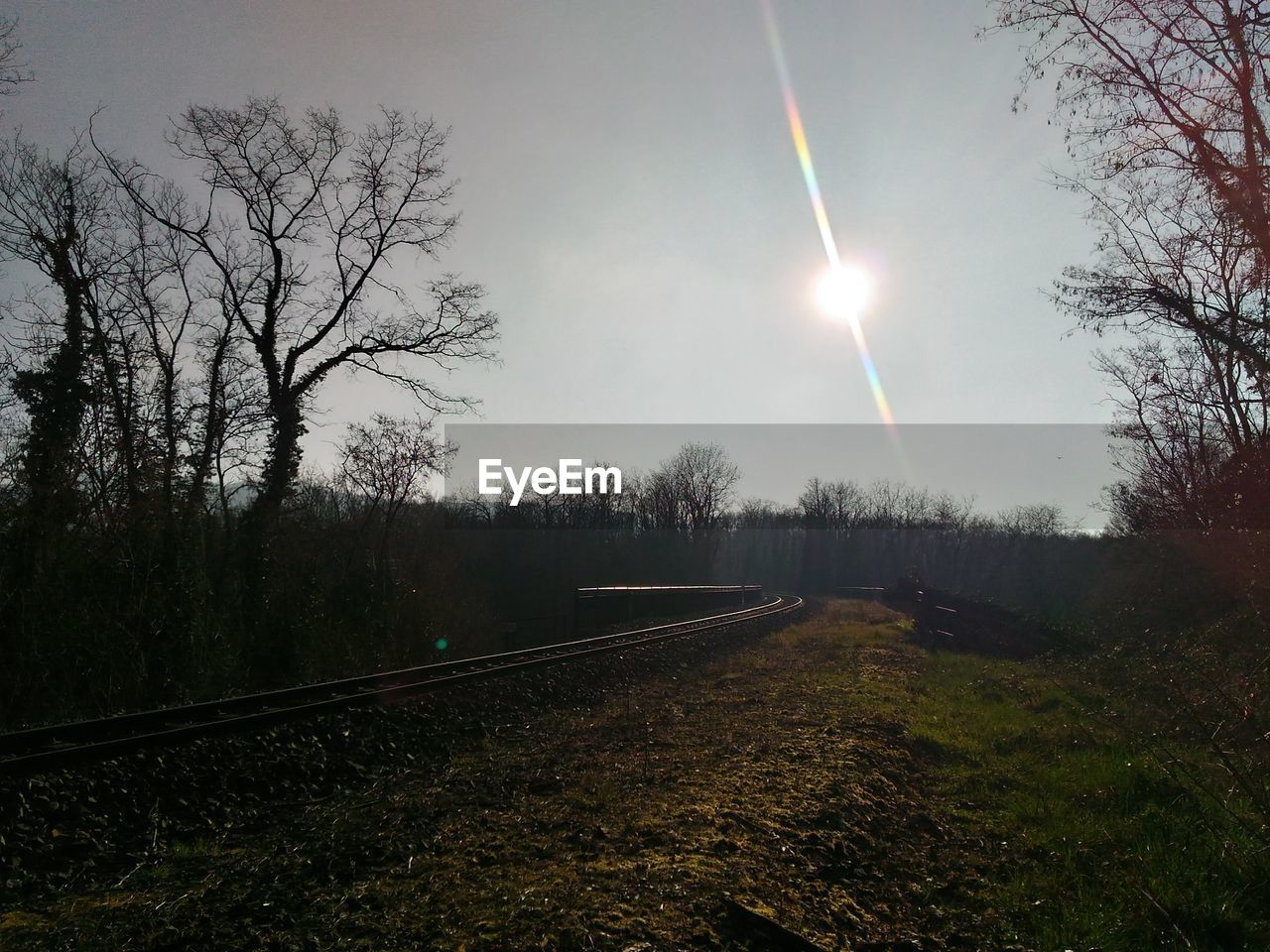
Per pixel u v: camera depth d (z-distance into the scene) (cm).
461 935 553
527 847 736
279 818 858
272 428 2606
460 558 3791
